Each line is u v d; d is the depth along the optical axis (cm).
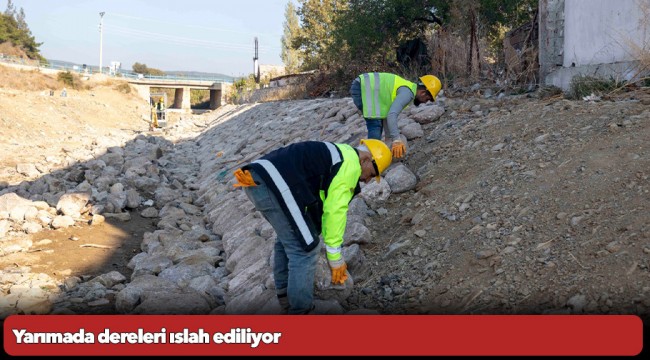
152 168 1150
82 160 1347
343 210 358
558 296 350
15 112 3170
